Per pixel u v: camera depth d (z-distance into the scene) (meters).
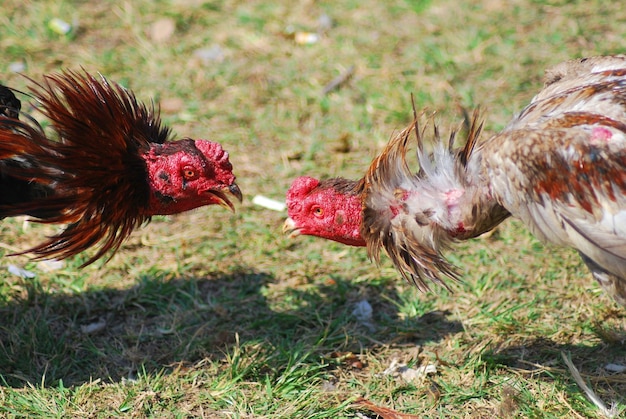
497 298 9.81
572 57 14.06
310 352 8.93
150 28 15.40
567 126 6.87
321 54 14.70
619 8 15.40
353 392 8.50
